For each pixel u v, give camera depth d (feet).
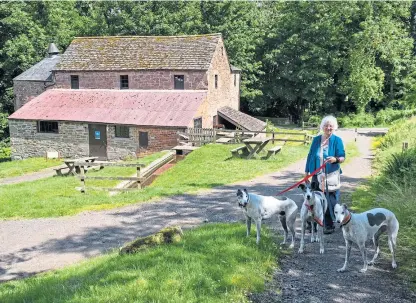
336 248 27.73
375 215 23.44
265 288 21.29
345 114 190.49
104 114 104.83
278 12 204.23
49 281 24.66
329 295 20.70
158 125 97.09
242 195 26.53
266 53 187.01
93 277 22.53
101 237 35.83
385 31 175.42
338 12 177.58
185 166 69.97
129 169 73.36
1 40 167.12
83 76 118.21
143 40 120.16
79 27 173.06
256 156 73.10
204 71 108.99
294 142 99.81
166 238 27.96
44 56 162.91
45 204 46.57
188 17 162.61
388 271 23.73
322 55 174.60
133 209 43.91
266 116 210.79
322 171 26.50
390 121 179.52
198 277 21.08
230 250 25.32
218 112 119.03
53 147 108.47
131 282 20.68
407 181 39.40
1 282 27.81
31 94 130.93
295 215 27.86
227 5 167.12
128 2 165.17
